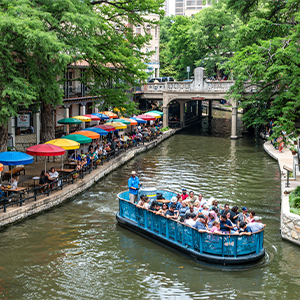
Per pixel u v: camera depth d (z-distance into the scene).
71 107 39.44
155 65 74.38
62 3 20.17
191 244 13.84
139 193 17.20
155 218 15.52
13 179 19.42
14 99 18.02
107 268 13.20
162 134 44.50
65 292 11.62
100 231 16.66
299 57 18.00
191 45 67.94
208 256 13.24
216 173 27.59
